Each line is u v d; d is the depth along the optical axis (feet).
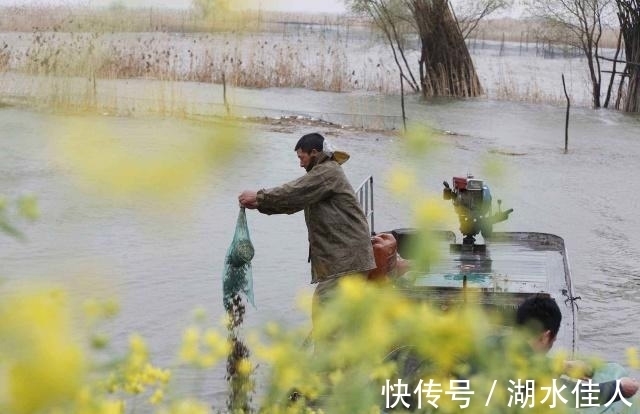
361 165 76.54
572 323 29.91
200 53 146.72
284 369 6.26
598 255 51.70
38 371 3.48
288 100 122.52
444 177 70.54
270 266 46.42
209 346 6.31
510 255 37.88
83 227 45.88
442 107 127.03
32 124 74.33
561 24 147.64
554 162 84.79
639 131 112.16
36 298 3.58
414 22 145.59
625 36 136.56
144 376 5.96
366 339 5.56
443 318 5.36
